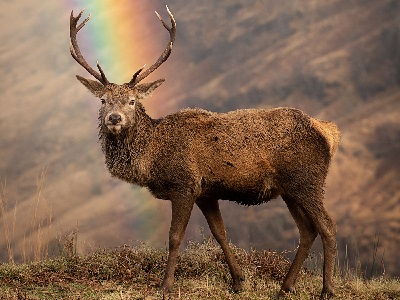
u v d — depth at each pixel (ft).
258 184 61.98
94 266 66.44
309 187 60.70
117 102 63.67
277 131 61.26
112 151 64.85
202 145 62.03
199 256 69.31
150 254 70.08
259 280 65.67
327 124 63.52
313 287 63.77
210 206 64.23
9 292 58.54
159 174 62.90
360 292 63.67
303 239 62.28
